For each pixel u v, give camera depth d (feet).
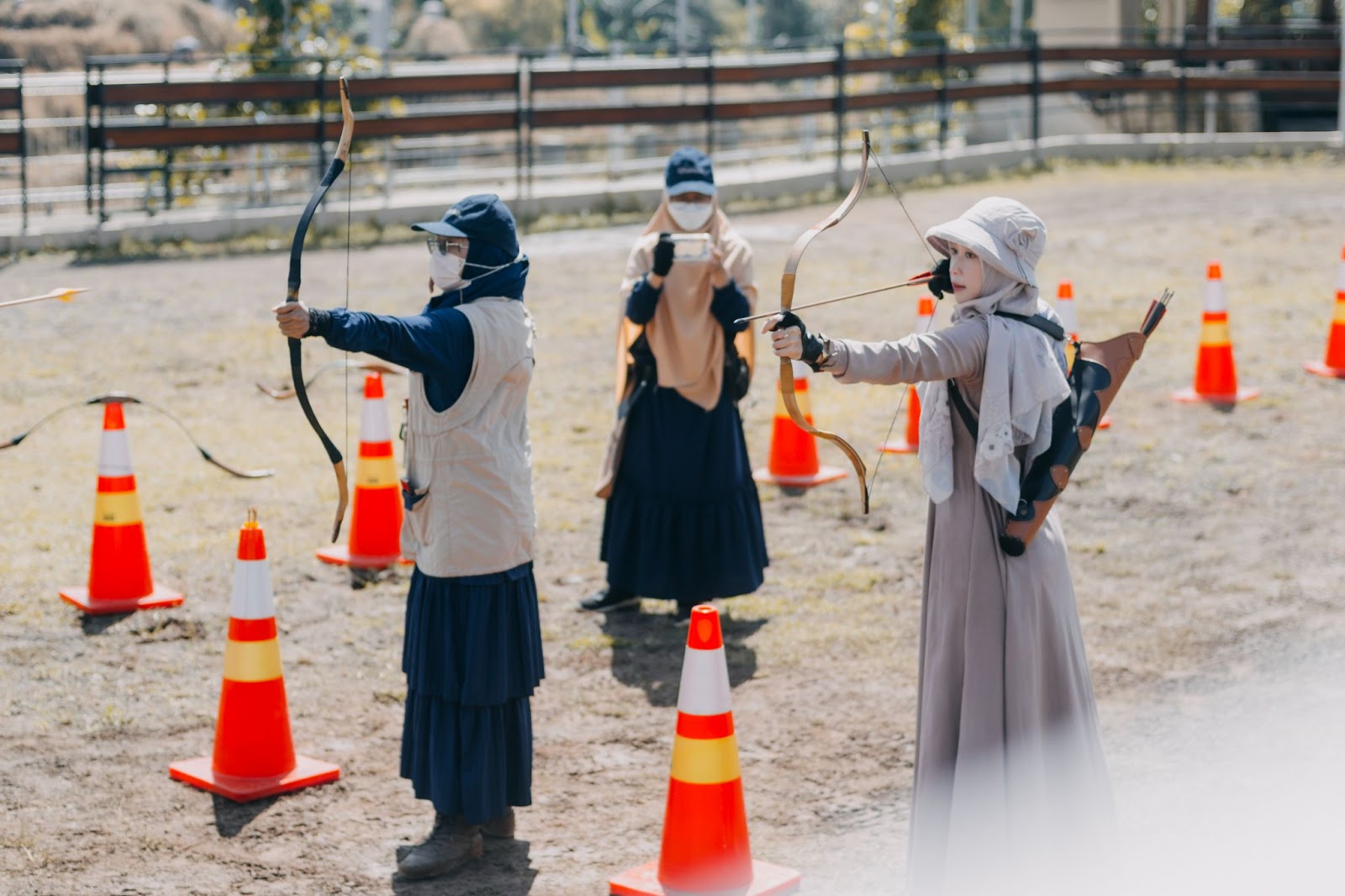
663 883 18.22
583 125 77.66
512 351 18.98
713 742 18.06
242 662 21.40
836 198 81.41
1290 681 24.86
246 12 84.53
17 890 18.53
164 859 19.45
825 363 15.60
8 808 20.77
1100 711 23.77
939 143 92.84
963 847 16.29
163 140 67.21
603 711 24.30
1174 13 103.35
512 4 211.82
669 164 27.12
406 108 90.22
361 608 28.76
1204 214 72.08
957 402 16.69
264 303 54.70
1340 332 44.70
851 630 27.61
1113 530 33.01
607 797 21.40
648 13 197.98
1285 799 20.59
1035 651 16.48
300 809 20.90
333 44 79.46
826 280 58.39
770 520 34.01
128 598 28.30
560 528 33.14
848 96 84.69
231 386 44.04
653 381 27.07
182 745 22.91
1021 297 16.69
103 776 21.83
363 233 69.87
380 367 27.81
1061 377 16.35
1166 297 17.40
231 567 30.37
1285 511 33.91
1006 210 16.61
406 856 19.48
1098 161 94.22
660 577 27.30
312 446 38.68
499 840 20.12
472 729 19.16
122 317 52.26
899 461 38.01
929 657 16.92
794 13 232.32
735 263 27.17
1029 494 16.38
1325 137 96.27
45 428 39.65
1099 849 16.88
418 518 19.13
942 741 16.71
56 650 26.40
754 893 18.06
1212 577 30.07
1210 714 23.59
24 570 29.91
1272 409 41.78
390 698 24.77
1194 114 102.01
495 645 19.04
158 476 35.99
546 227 72.84
